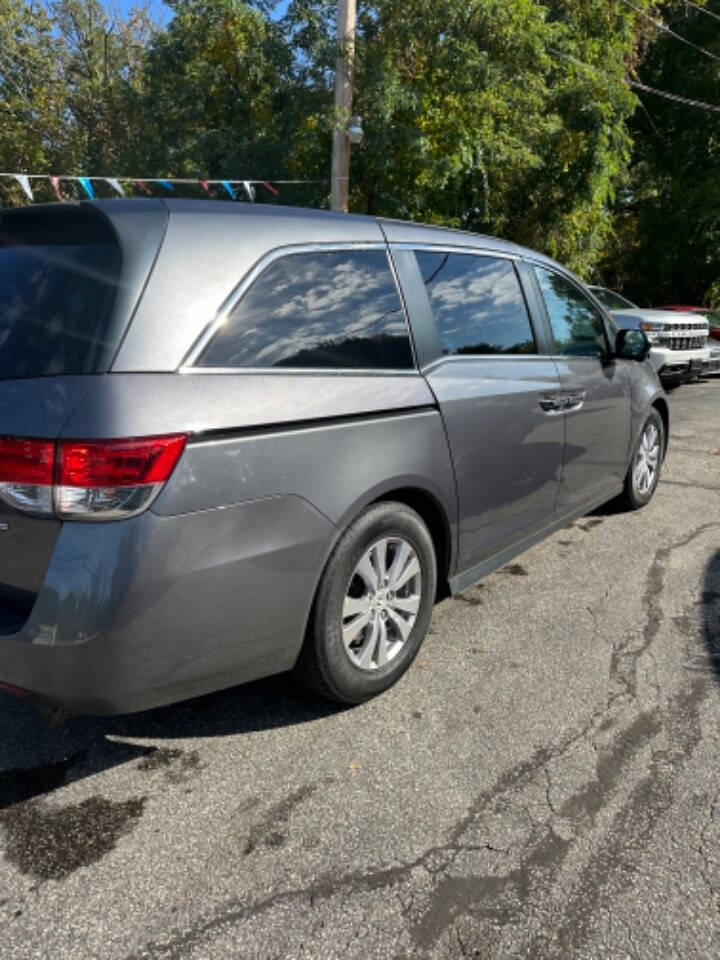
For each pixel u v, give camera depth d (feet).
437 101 40.75
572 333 13.65
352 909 6.33
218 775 8.13
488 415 10.66
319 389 8.27
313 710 9.36
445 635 11.35
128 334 6.98
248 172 43.21
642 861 6.85
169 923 6.20
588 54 47.70
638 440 16.26
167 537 6.88
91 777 8.11
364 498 8.63
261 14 42.16
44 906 6.36
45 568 6.82
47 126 70.64
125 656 6.85
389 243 9.87
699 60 69.21
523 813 7.48
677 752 8.46
